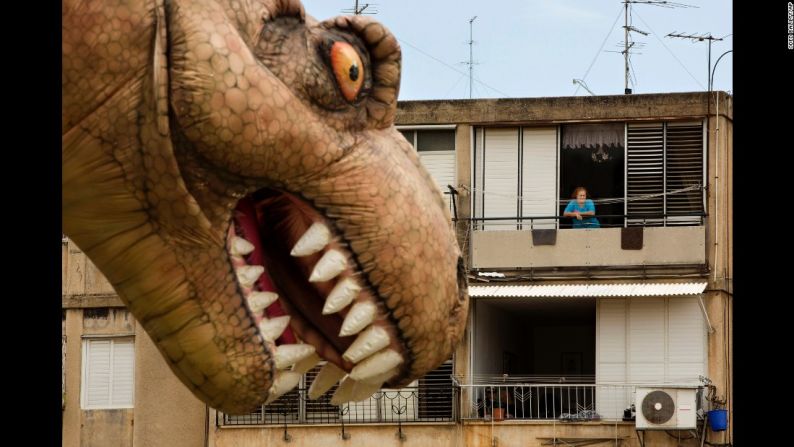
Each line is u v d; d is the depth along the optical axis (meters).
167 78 6.57
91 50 6.50
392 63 7.45
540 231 35.38
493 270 35.47
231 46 6.69
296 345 7.24
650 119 34.91
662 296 35.12
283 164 6.90
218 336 6.90
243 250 7.00
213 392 7.04
